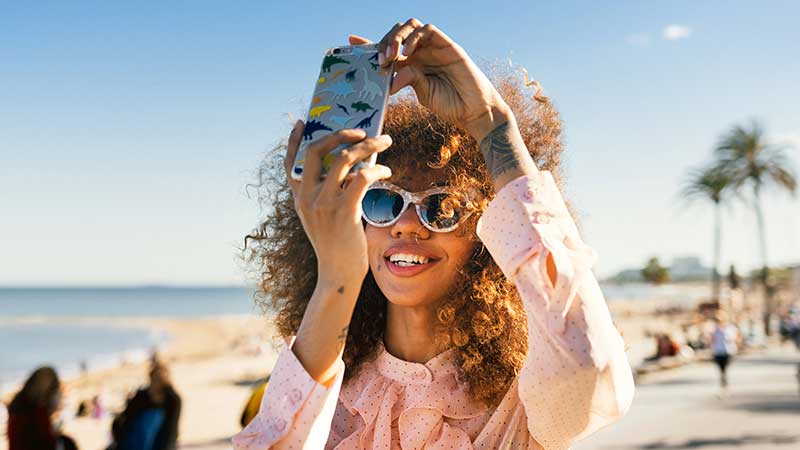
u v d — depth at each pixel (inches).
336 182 54.9
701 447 409.1
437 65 65.2
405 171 71.5
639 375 884.0
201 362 1764.3
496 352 69.2
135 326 4131.4
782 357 1246.9
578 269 59.7
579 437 60.4
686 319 2618.1
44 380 245.6
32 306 7445.9
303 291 82.3
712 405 598.5
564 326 57.5
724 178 2242.9
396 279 69.7
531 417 60.7
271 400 59.3
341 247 56.0
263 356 1871.3
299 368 58.4
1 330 3981.3
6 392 1253.7
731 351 700.0
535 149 78.7
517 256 59.7
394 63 61.4
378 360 74.1
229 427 660.7
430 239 69.4
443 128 72.0
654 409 577.6
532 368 59.1
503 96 80.3
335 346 58.6
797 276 3181.6
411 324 72.6
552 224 61.3
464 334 68.7
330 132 59.2
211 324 3998.5
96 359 2316.7
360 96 60.4
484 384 68.1
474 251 71.0
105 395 1204.5
